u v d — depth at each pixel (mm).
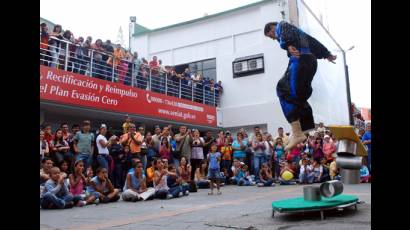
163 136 11258
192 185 10695
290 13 16516
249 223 4973
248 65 17719
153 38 20922
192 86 16797
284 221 4980
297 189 10258
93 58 12672
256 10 17906
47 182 7711
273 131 16859
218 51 18891
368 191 8375
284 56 16938
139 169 9000
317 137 12336
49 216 6598
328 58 6617
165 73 15477
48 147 8984
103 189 8570
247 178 12539
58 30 11570
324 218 4984
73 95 11523
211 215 5973
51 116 12641
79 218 6309
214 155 10008
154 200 8844
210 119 17359
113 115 13242
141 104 13930
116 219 6070
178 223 5359
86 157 9586
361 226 4324
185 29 20000
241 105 17891
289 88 5844
